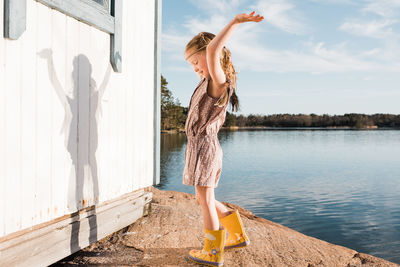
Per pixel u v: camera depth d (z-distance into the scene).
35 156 1.53
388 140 67.12
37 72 1.53
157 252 1.95
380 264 2.02
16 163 1.42
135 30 2.48
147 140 2.69
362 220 8.12
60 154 1.70
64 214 1.74
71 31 1.77
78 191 1.85
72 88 1.79
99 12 1.99
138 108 2.54
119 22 2.23
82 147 1.88
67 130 1.75
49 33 1.60
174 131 75.38
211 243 1.75
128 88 2.39
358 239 6.56
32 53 1.50
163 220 2.55
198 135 1.76
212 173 1.73
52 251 1.67
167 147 33.62
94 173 2.00
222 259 1.76
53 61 1.64
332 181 16.05
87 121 1.92
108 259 1.83
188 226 2.45
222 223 1.99
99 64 2.04
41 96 1.56
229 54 1.74
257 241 2.22
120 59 2.25
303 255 2.06
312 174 18.75
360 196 11.88
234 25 1.43
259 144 50.19
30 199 1.50
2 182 1.35
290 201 10.44
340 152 38.84
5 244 1.40
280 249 2.13
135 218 2.50
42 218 1.58
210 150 1.74
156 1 2.80
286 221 7.90
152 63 2.77
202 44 1.66
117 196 2.26
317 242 2.45
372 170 21.88
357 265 1.99
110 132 2.17
